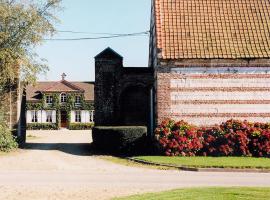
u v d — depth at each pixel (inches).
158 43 1068.5
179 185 625.0
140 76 1293.1
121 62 1300.4
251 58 1048.8
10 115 1300.4
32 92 3061.0
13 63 1223.5
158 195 530.9
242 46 1074.1
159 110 1043.9
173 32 1094.4
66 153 1119.6
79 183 639.8
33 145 1409.9
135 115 1302.9
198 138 1024.2
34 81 1262.3
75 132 2596.0
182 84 1047.6
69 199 523.5
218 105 1045.2
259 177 721.6
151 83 1286.9
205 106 1045.2
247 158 951.6
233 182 661.3
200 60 1050.1
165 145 1004.6
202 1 1165.1
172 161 890.7
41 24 1262.3
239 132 1008.2
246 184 641.0
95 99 1295.5
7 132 1189.1
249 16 1141.7
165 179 686.5
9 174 743.7
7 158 1001.5
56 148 1279.5
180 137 1004.6
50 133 2456.9
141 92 1309.1
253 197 520.4
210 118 1042.7
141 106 1302.9
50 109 3009.4
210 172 789.9
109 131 1109.1
